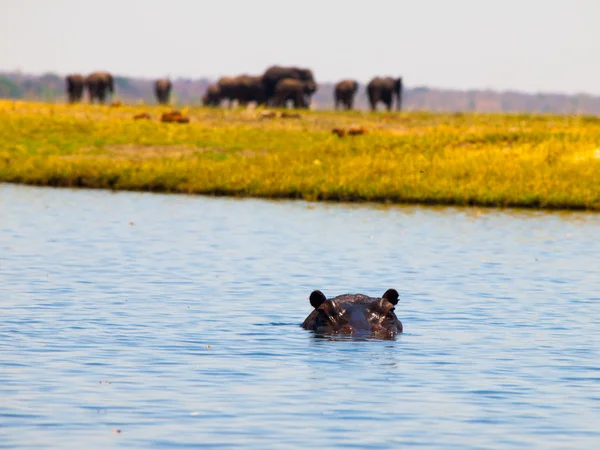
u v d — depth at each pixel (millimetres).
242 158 160125
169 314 60531
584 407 41594
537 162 146250
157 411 40344
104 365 47594
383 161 150000
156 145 175750
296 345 52281
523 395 43281
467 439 37375
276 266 81938
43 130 183000
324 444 36500
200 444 36344
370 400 42188
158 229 105688
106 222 111000
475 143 163375
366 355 50125
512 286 73375
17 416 39406
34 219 112438
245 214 120188
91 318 58844
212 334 54875
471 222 115188
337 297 57219
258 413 40219
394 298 57531
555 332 56531
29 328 55625
